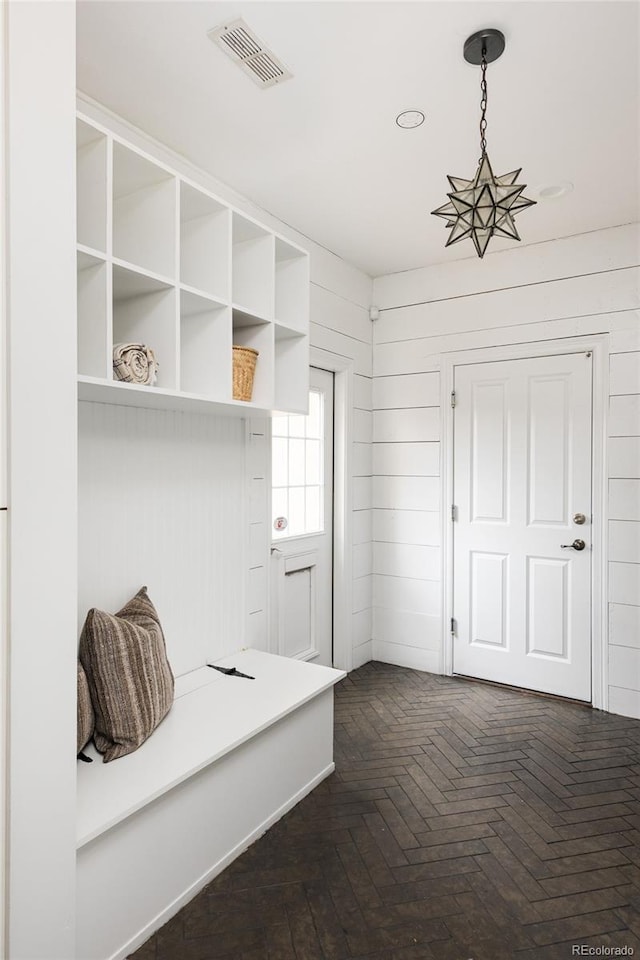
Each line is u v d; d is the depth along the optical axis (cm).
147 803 164
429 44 186
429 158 257
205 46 187
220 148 249
